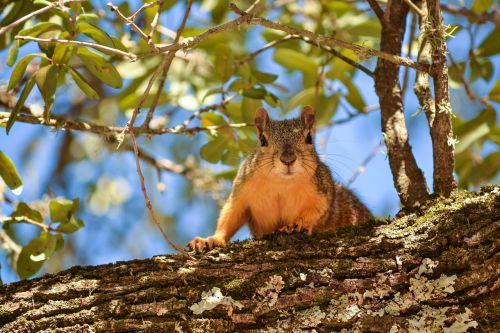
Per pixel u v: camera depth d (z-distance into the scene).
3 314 9.19
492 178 14.80
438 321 8.55
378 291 8.86
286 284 9.10
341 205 14.10
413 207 9.87
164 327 9.00
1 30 9.47
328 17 16.02
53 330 9.05
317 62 15.55
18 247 12.81
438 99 10.03
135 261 9.69
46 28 11.05
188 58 14.80
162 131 12.34
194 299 9.15
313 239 9.73
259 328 8.95
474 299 8.59
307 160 12.77
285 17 16.53
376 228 9.63
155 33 14.08
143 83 15.79
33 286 9.43
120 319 9.06
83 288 9.33
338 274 9.08
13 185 11.35
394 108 11.65
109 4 9.12
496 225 8.80
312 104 15.41
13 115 10.60
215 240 11.08
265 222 13.31
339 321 8.79
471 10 15.08
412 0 12.35
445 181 10.12
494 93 13.23
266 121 13.31
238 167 14.75
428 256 8.92
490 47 14.38
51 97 10.66
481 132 13.20
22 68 10.80
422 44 10.80
